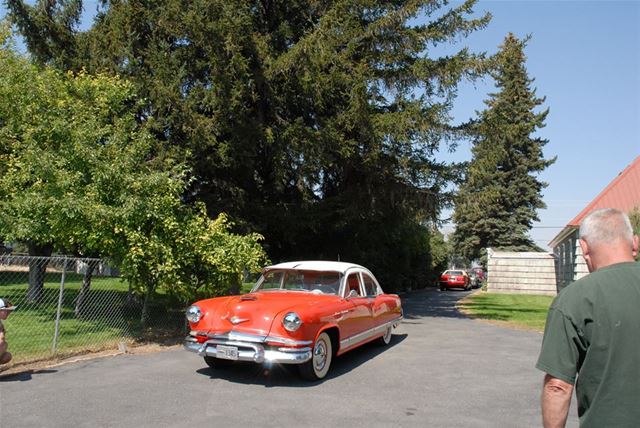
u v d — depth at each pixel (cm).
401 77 1511
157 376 707
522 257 3259
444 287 3894
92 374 709
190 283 1023
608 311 231
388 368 802
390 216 1806
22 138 1200
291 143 1373
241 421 522
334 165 1578
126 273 928
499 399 634
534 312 1798
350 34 1419
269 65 1345
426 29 1511
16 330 997
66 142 1013
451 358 896
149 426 500
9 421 505
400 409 581
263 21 1509
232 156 1319
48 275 2364
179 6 1226
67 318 1173
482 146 1523
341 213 1639
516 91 4578
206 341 693
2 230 1070
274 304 712
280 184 1497
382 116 1399
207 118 1289
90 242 950
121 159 989
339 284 832
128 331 1041
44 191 980
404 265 3052
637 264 245
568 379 236
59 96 1139
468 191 1561
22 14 1330
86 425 499
